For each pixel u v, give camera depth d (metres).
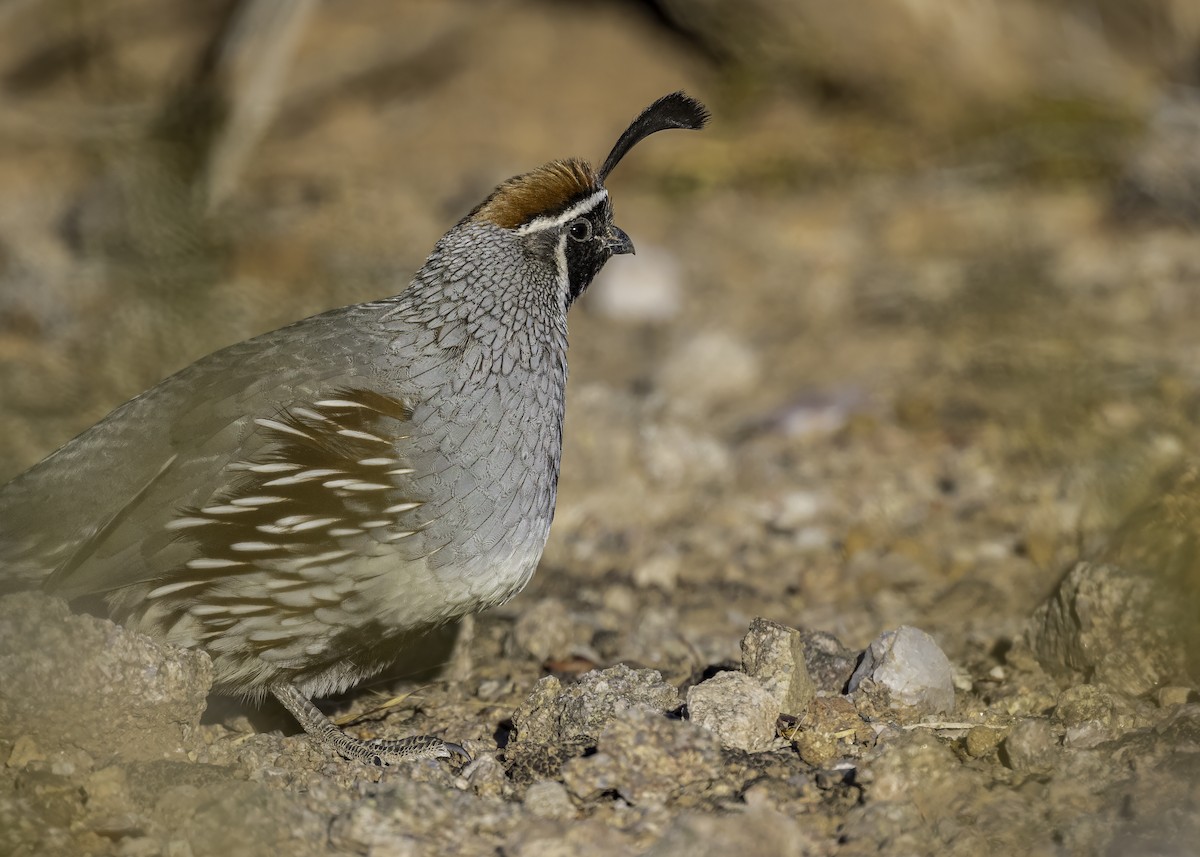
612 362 16.08
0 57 22.16
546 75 23.59
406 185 20.58
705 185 21.08
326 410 7.80
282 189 20.09
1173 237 18.31
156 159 18.91
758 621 8.09
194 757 7.40
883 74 22.27
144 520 7.66
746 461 13.19
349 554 7.63
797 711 7.89
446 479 7.84
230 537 7.55
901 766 6.84
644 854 6.16
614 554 11.60
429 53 23.45
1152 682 8.14
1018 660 8.80
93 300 16.39
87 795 6.73
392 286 16.61
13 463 12.48
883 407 14.43
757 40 22.72
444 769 7.44
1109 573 8.27
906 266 18.17
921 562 11.02
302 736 7.95
